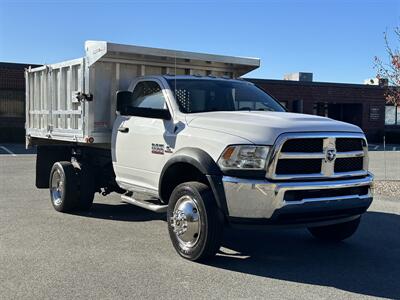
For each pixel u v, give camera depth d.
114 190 9.20
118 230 7.75
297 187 5.57
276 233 7.85
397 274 5.84
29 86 10.71
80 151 9.45
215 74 9.20
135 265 5.94
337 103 37.91
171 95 6.94
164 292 5.06
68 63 8.79
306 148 5.74
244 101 7.39
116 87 8.31
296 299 4.96
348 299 5.00
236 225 5.75
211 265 6.01
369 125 38.72
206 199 5.82
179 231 6.17
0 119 28.92
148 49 7.99
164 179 6.62
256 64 8.97
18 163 17.59
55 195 9.25
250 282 5.44
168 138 6.62
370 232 7.97
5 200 10.22
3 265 5.89
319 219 5.89
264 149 5.57
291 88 35.91
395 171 17.30
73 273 5.62
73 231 7.63
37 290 5.08
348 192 6.04
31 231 7.59
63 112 9.08
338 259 6.44
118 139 7.78
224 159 5.74
